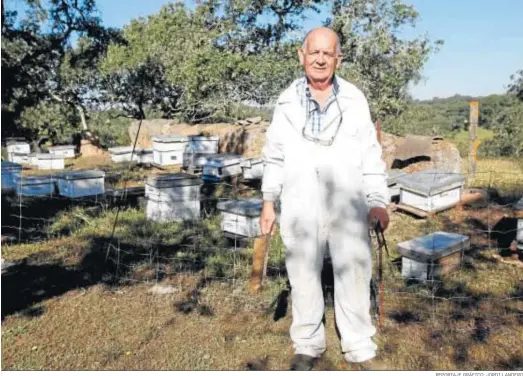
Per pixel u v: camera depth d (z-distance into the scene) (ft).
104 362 12.34
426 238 18.85
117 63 75.05
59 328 14.25
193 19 44.70
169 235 24.17
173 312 15.26
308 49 9.73
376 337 13.15
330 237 10.18
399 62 40.40
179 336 13.73
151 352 12.85
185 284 17.49
